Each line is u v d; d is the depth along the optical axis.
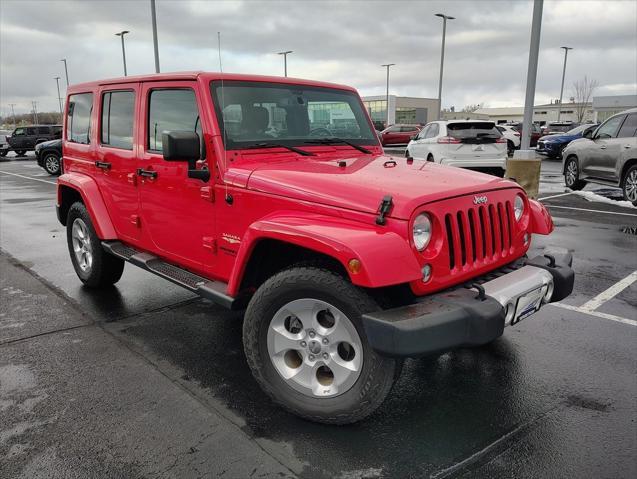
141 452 2.62
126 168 4.14
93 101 4.59
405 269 2.43
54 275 5.73
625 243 6.96
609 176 10.77
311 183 2.87
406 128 33.38
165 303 4.82
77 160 4.96
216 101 3.32
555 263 3.22
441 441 2.72
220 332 4.15
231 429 2.82
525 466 2.52
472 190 2.89
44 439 2.73
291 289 2.73
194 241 3.55
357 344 2.60
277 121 3.63
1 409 3.02
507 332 4.10
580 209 9.77
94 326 4.28
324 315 2.79
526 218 3.35
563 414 2.97
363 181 2.84
